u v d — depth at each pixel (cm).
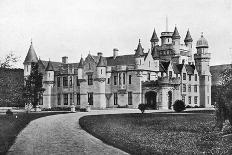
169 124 3416
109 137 2400
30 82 6488
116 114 4994
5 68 4256
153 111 5962
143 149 1925
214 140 2308
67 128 3125
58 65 8700
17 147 2067
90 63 7600
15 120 3588
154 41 9881
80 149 1981
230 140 2306
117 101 7369
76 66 8194
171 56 9338
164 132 2753
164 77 6794
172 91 7069
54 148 2022
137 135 2550
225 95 2414
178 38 9456
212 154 1808
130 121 3772
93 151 1911
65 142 2258
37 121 3841
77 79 7906
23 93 6303
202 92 9100
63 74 8094
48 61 8694
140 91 7012
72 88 7981
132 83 7138
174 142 2216
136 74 7069
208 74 9175
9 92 4372
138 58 7050
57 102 8231
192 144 2138
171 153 1811
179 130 2914
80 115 4894
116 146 2056
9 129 2766
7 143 2136
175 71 8238
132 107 7088
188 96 8569
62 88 8144
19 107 7075
